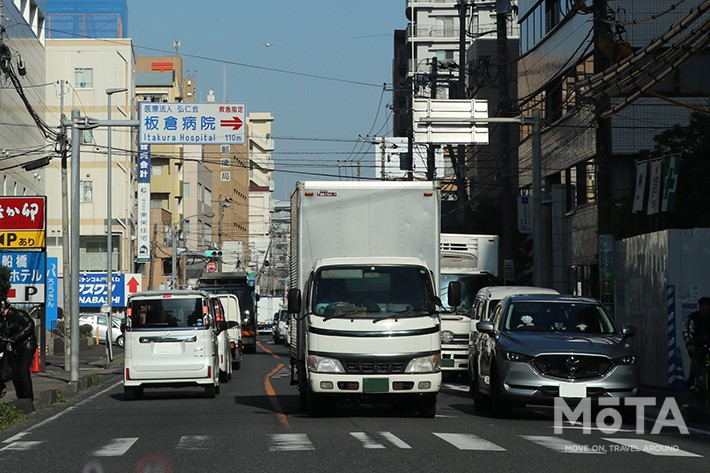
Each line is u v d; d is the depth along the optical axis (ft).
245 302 473.26
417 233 172.76
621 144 347.56
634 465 100.01
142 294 207.51
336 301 152.66
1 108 455.63
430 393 150.71
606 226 222.69
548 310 161.79
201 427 140.77
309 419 152.87
